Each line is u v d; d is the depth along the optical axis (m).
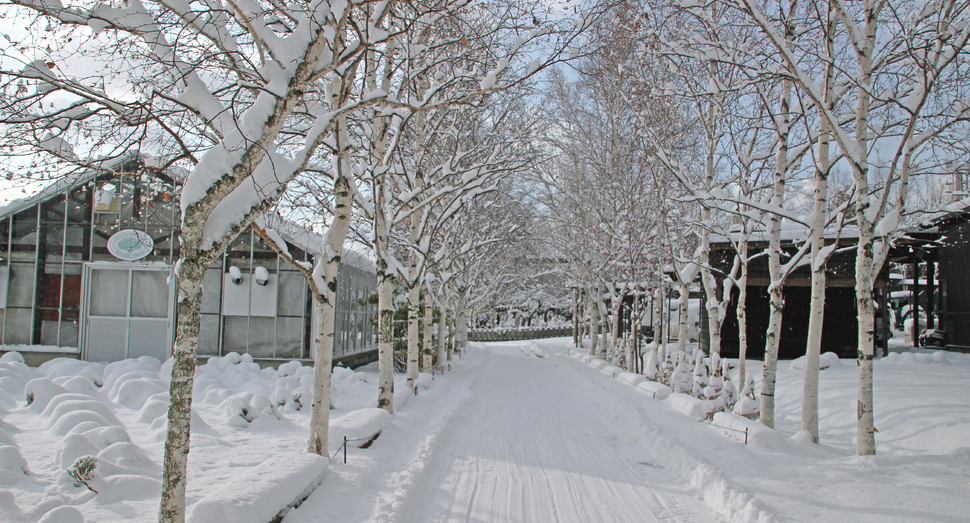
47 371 14.55
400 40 9.99
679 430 9.89
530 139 16.34
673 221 19.02
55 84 4.76
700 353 13.44
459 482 7.24
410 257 14.23
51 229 17.97
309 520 5.30
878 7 7.90
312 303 18.11
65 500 5.44
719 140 12.61
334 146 8.73
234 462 6.99
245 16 4.54
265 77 4.70
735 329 23.27
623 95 14.92
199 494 5.67
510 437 10.10
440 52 10.45
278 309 18.05
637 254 19.95
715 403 11.21
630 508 6.34
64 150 5.60
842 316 23.23
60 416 8.47
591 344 29.39
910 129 7.31
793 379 15.93
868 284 8.06
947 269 23.20
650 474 7.80
